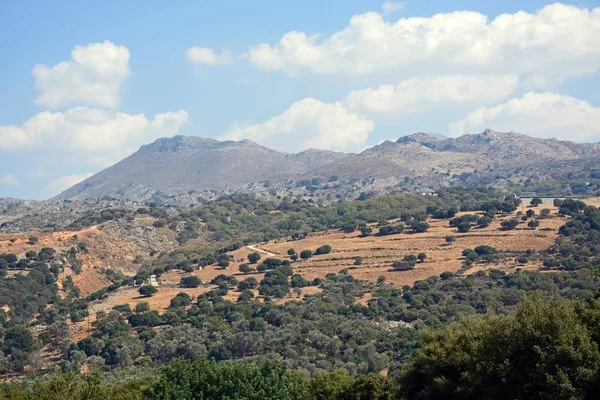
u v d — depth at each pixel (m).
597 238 137.12
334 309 116.75
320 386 62.81
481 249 144.38
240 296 133.50
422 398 46.03
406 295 120.81
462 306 105.56
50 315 135.75
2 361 102.19
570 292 105.19
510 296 107.38
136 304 136.38
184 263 175.00
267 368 56.94
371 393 60.06
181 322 118.69
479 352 42.53
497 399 40.25
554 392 37.47
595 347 38.06
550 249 137.12
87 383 56.22
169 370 55.72
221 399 52.12
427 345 48.41
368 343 92.06
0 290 148.00
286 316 111.69
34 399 53.91
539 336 39.31
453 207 191.25
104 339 107.25
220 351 95.62
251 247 188.62
